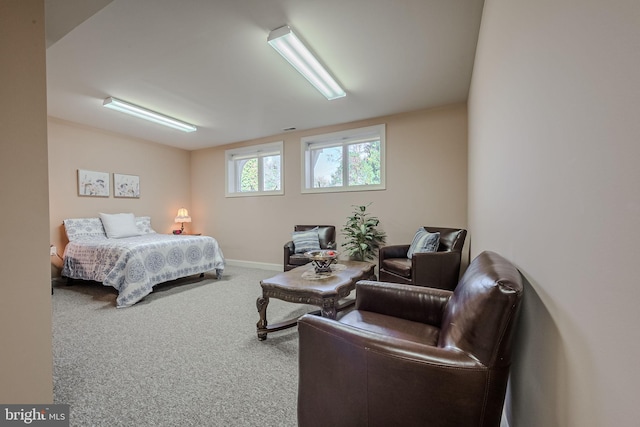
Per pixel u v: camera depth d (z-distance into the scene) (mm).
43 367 1007
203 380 1650
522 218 942
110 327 2406
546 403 732
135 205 4902
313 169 4613
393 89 3006
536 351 812
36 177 992
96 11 1580
